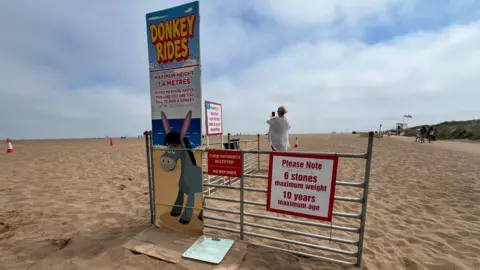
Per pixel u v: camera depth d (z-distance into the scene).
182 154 3.33
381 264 2.68
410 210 4.46
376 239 3.34
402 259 2.81
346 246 3.16
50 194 5.34
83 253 2.81
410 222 3.92
